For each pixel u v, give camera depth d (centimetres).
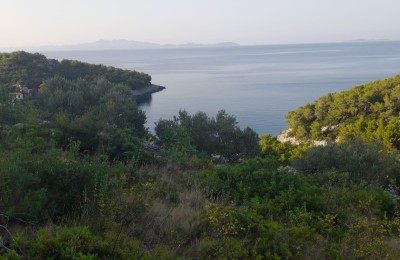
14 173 570
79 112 2336
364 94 4766
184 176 1011
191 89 10312
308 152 1510
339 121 4788
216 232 573
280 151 3441
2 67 6719
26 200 552
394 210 913
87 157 886
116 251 470
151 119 5816
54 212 579
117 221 585
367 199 904
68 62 8200
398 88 4553
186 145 1766
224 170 964
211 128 2262
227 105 7469
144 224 596
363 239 588
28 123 1298
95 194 602
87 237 471
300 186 873
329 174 1115
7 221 516
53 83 2780
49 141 1174
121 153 1265
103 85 2992
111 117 2136
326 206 792
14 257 405
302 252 559
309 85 10850
